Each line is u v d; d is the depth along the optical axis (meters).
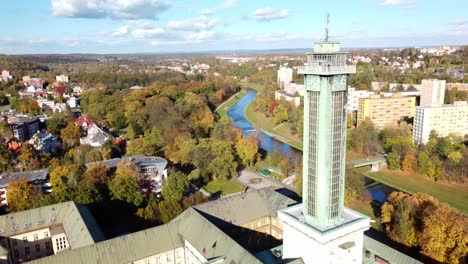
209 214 128.50
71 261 100.38
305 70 92.75
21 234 125.75
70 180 162.38
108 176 169.88
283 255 106.12
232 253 98.12
